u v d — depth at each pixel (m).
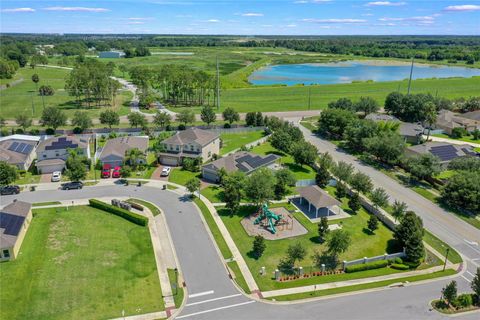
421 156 89.19
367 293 50.31
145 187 81.88
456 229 67.81
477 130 120.88
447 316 46.09
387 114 149.12
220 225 66.81
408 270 56.12
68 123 131.38
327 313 46.38
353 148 112.12
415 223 58.91
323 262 57.09
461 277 54.47
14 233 57.22
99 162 90.88
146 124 123.12
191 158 92.88
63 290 49.19
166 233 64.12
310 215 70.88
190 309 47.00
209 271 54.44
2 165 76.00
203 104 169.62
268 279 52.97
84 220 67.25
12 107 154.88
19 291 48.72
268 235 63.88
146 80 174.75
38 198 75.50
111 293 49.06
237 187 75.69
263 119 131.38
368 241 62.94
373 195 71.50
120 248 59.19
